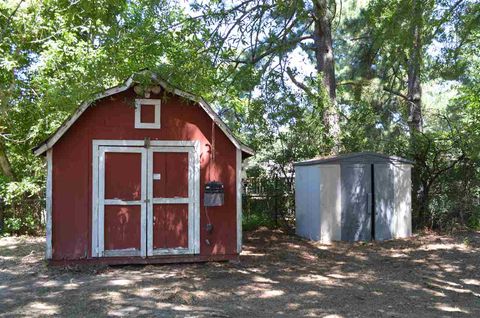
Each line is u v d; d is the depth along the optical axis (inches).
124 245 392.2
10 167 613.9
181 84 370.3
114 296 299.1
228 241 410.6
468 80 776.3
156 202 398.0
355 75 759.1
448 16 305.0
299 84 486.0
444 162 594.9
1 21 516.7
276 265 403.5
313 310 271.9
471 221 604.4
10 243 518.9
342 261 423.8
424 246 492.7
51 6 505.7
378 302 291.3
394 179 540.4
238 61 398.9
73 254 385.1
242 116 526.3
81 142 389.7
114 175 393.4
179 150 403.2
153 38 378.6
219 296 301.7
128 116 396.2
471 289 326.0
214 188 396.8
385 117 853.2
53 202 383.9
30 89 591.5
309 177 546.0
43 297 297.9
